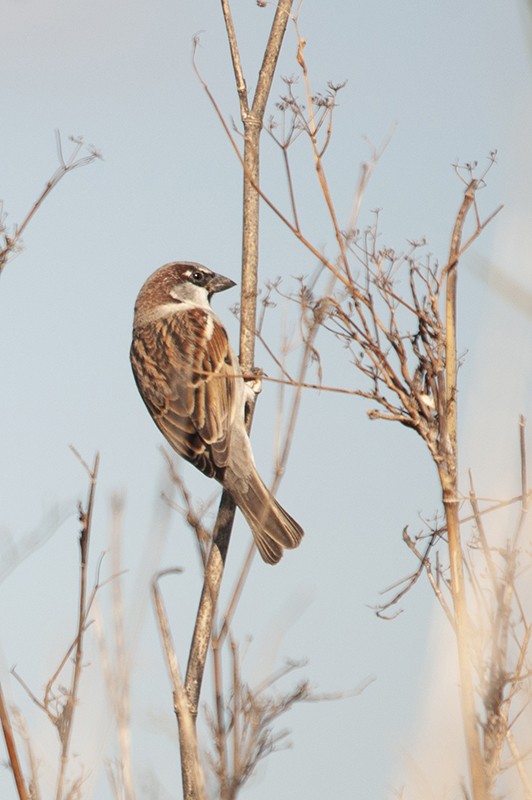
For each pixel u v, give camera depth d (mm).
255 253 11008
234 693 7145
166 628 8016
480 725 6992
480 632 7211
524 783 6723
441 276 8148
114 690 7762
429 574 8062
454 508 7473
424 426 7969
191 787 7594
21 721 7891
